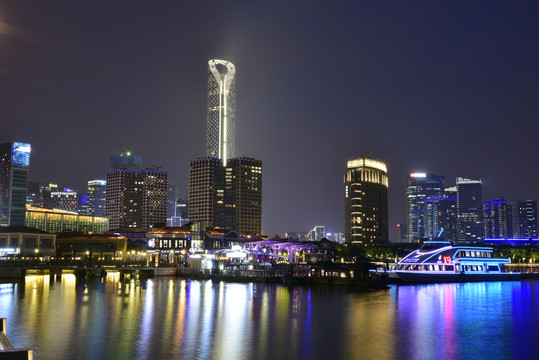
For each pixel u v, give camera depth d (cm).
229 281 16762
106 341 6631
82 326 7700
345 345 6469
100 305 10119
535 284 16525
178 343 6531
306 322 8162
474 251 17962
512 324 8100
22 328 7506
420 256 17738
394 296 12131
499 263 18400
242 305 10225
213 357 5838
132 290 13388
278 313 9119
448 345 6531
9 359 2483
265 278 16138
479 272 17838
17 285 14700
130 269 18825
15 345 6388
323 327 7712
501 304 10638
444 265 17400
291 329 7531
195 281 16938
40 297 11469
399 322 8225
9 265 16700
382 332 7344
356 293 12838
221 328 7588
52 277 18625
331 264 15712
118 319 8362
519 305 10462
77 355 5900
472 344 6600
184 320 8306
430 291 13662
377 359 5816
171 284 15588
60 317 8544
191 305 10181
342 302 10812
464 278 17288
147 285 15138
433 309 9775
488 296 12306
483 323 8175
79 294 12219
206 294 12375
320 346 6400
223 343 6544
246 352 6081
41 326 7681
